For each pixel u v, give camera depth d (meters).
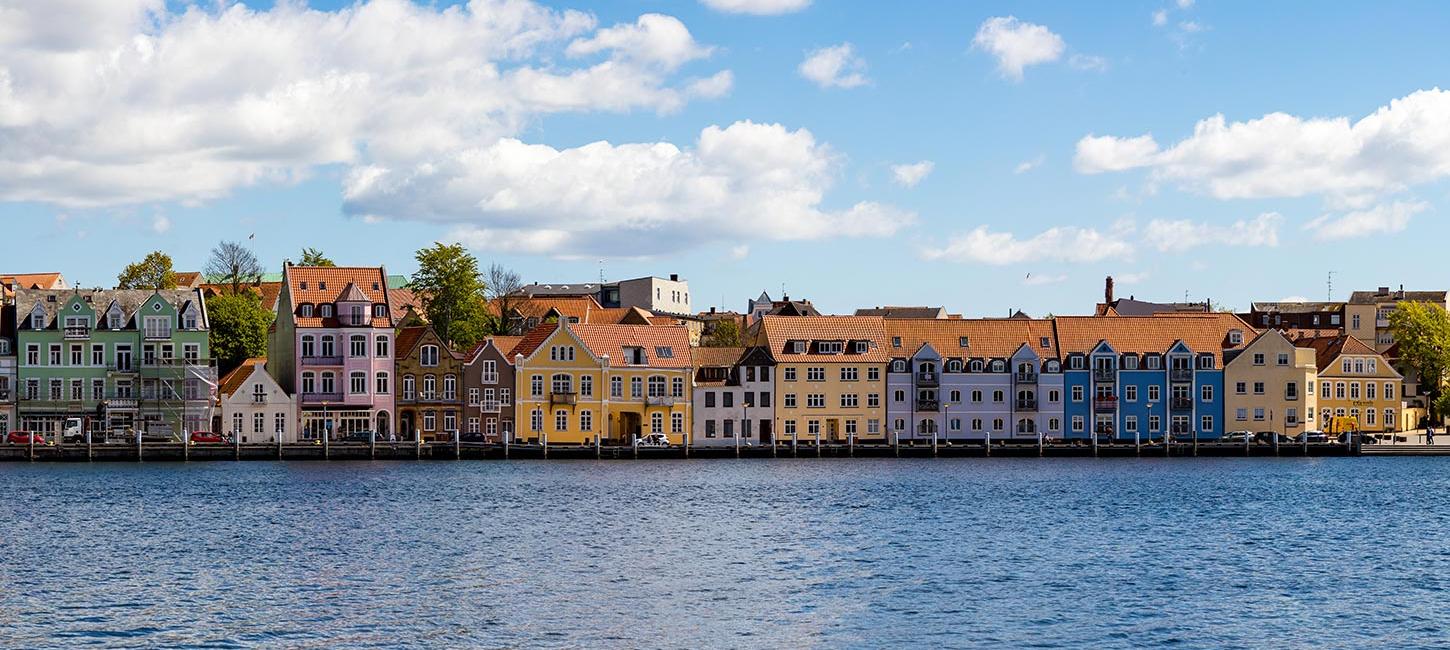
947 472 162.25
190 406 186.75
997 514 120.75
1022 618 79.50
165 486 141.50
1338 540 106.12
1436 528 112.88
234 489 139.12
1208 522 115.69
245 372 193.12
